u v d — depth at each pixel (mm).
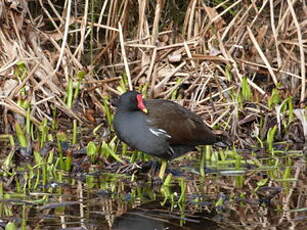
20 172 11219
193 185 10969
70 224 9016
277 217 9500
